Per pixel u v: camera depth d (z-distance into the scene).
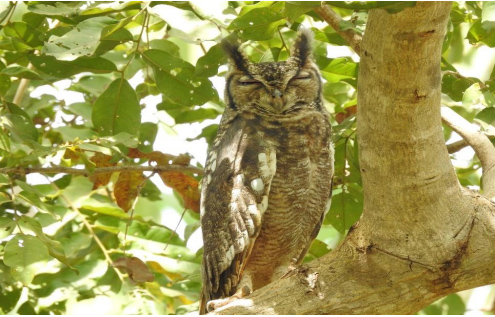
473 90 9.29
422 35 6.50
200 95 10.13
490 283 7.67
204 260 10.41
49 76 10.72
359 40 9.31
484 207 7.72
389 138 7.23
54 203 11.28
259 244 10.70
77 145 9.67
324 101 11.38
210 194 10.39
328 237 16.83
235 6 9.97
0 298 10.70
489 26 9.88
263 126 10.52
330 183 10.71
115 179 12.66
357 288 7.73
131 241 11.18
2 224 8.58
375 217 7.69
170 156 11.02
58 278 10.89
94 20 8.98
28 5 9.09
